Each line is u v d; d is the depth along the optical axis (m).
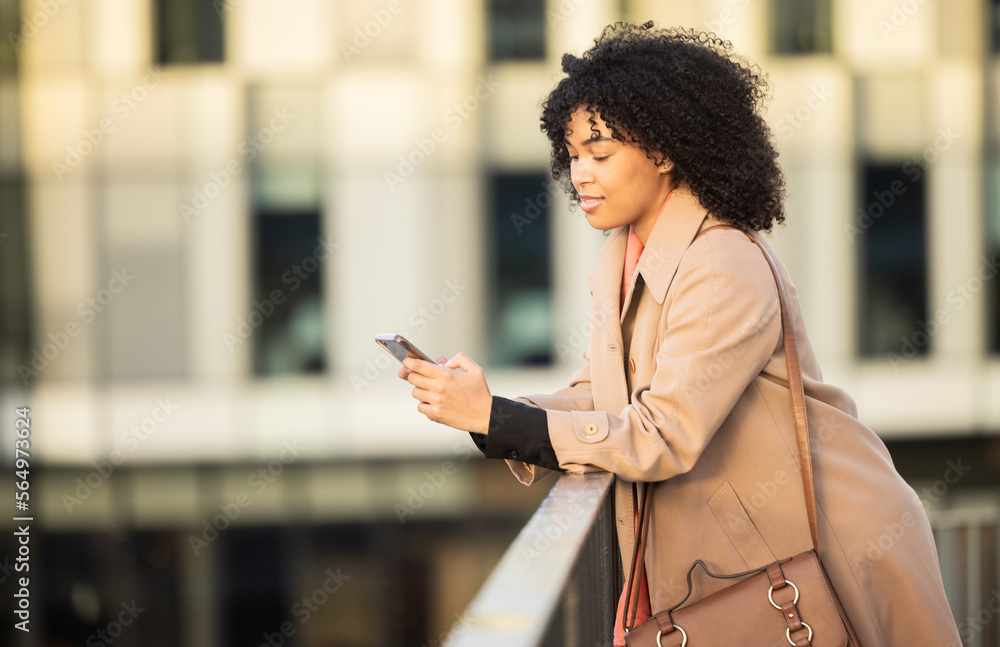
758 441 2.45
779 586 2.30
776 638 2.28
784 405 2.47
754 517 2.45
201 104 13.32
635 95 2.44
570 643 1.49
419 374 2.31
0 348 13.30
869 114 13.45
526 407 2.31
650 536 2.50
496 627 1.16
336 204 13.45
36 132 13.21
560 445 2.25
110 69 13.23
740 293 2.33
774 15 13.30
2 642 13.38
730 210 2.50
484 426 2.28
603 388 2.61
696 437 2.25
